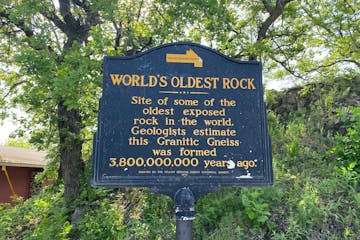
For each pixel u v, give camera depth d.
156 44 3.97
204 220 2.29
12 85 4.68
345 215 2.09
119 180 1.50
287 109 4.83
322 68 5.00
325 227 2.01
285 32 4.86
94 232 2.54
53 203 3.84
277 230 2.07
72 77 2.71
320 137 3.60
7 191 6.33
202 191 1.54
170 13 3.51
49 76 2.98
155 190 1.51
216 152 1.59
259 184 1.57
